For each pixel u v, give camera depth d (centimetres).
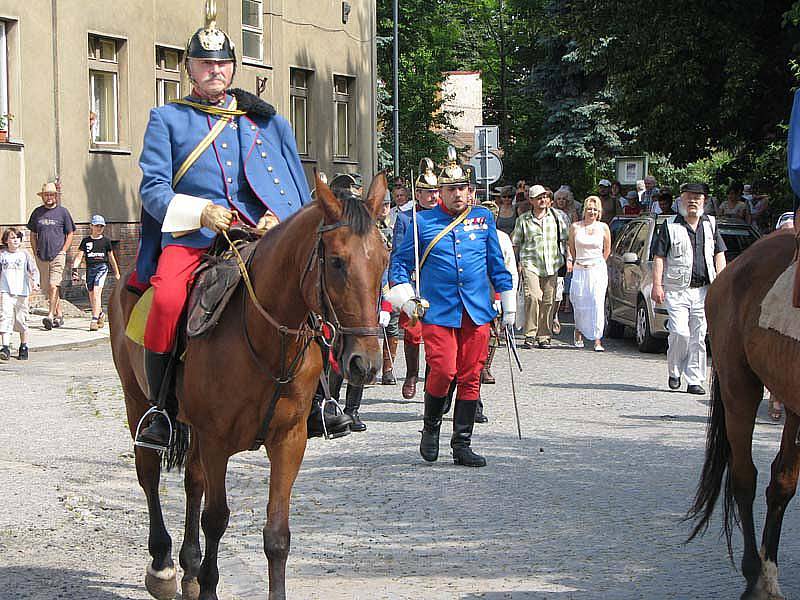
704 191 1412
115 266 2177
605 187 2834
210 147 630
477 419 1226
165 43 2852
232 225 621
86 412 1291
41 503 879
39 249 2173
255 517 845
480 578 684
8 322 1773
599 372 1639
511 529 798
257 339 559
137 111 2747
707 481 711
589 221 1888
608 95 4722
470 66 7744
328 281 500
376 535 786
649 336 1855
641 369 1672
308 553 743
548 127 4938
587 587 668
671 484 933
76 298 2559
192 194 629
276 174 638
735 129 2523
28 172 2433
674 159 2620
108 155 2653
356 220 501
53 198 2175
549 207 1947
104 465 1018
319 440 1137
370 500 887
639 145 2619
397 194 1791
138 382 654
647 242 1900
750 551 668
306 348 560
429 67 6444
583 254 1891
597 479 952
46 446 1098
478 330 1005
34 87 2453
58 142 2508
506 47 7062
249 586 671
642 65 2492
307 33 3438
